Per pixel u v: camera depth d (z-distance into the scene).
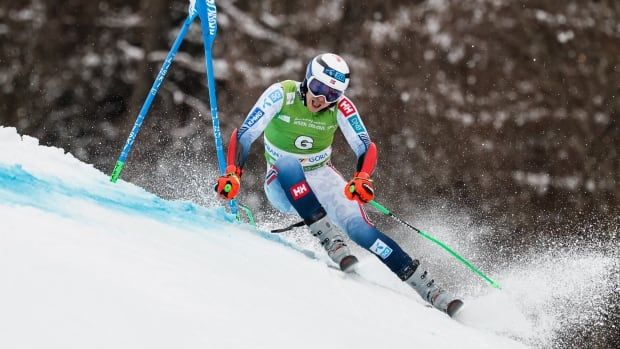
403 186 52.00
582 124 52.22
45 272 8.50
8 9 58.81
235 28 56.59
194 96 58.16
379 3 56.00
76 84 59.31
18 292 7.92
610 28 54.41
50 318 7.70
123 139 56.09
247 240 14.83
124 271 9.37
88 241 10.00
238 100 55.34
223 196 15.91
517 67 53.31
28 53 58.72
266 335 9.23
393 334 11.77
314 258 16.33
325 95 16.59
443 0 54.81
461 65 53.66
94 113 59.44
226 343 8.56
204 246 12.70
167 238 12.25
